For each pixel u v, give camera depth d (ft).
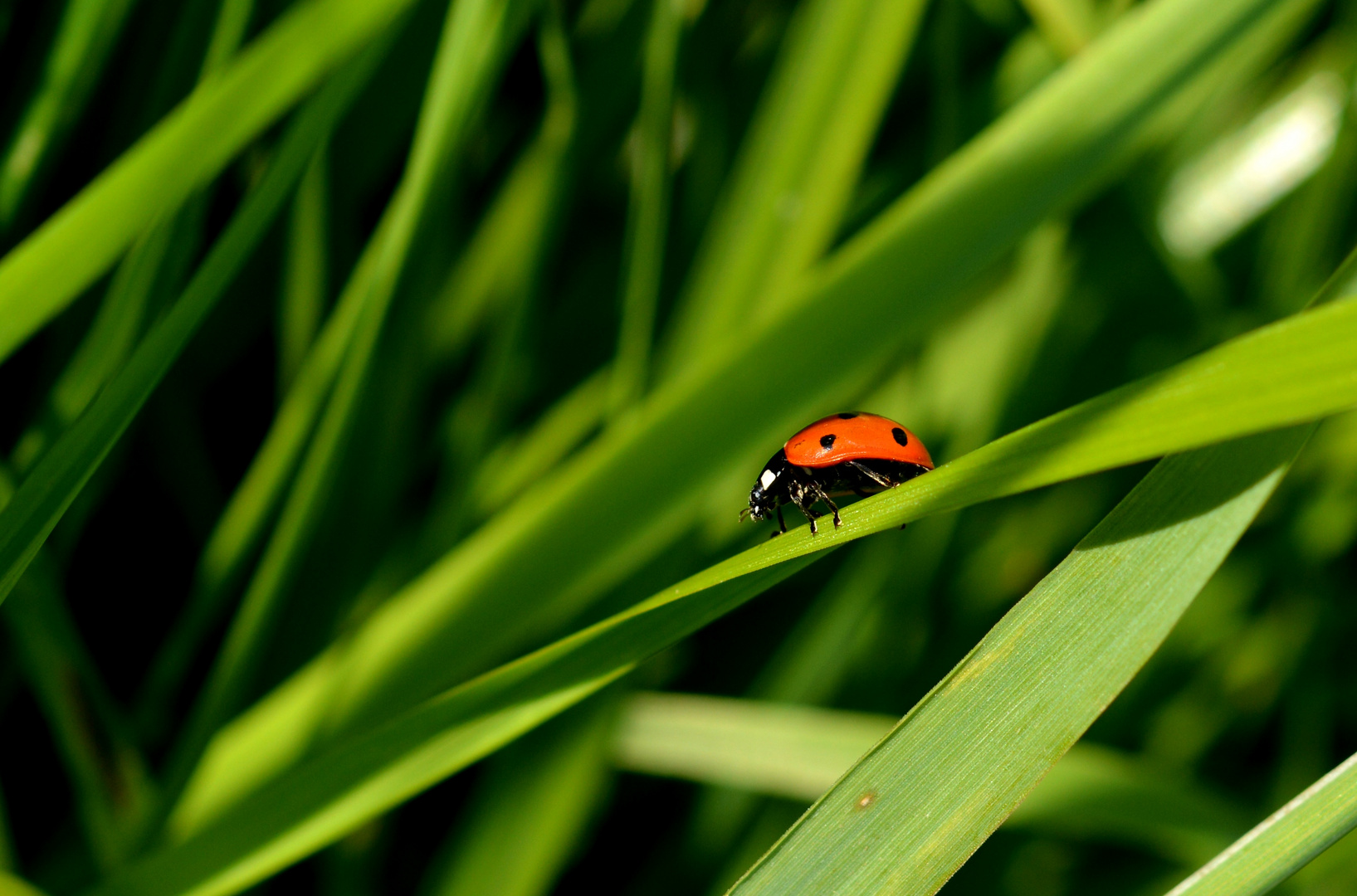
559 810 0.50
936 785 0.43
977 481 0.43
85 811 0.48
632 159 0.52
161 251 0.47
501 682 0.45
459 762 0.45
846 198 0.50
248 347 0.52
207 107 0.44
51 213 0.50
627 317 0.50
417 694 0.48
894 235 0.47
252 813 0.46
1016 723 0.43
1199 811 0.51
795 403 0.48
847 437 0.48
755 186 0.50
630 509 0.48
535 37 0.52
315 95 0.46
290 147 0.45
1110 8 0.50
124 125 0.50
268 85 0.44
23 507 0.44
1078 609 0.43
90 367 0.47
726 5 0.52
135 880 0.46
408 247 0.47
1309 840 0.43
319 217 0.49
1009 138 0.48
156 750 0.51
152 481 0.52
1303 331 0.35
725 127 0.52
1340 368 0.34
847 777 0.43
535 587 0.48
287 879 0.51
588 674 0.45
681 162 0.52
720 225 0.50
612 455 0.48
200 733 0.48
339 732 0.48
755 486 0.49
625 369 0.50
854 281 0.47
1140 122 0.47
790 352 0.47
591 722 0.50
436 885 0.50
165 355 0.44
